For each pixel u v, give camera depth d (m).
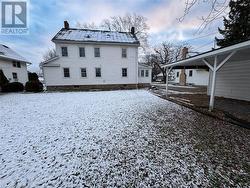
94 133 3.76
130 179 2.05
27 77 20.41
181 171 2.20
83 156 2.67
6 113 5.87
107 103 7.81
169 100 8.49
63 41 14.83
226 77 8.95
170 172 2.18
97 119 4.97
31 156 2.68
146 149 2.90
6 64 16.06
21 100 9.07
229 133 3.63
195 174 2.13
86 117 5.23
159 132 3.76
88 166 2.37
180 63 8.08
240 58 7.01
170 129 3.96
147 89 16.03
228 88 8.86
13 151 2.86
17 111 6.21
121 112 5.88
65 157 2.64
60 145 3.11
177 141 3.23
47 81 15.16
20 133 3.79
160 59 31.45
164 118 4.98
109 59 16.47
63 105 7.40
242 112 5.37
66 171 2.24
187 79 23.42
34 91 14.05
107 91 14.20
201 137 3.42
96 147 3.01
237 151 2.76
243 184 1.92
